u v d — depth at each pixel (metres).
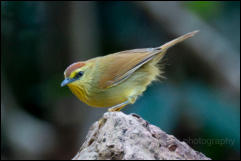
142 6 14.20
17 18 13.55
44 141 13.52
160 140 5.73
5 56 13.92
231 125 13.01
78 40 13.80
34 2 13.48
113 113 5.97
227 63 13.91
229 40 15.00
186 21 14.28
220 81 13.95
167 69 14.25
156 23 14.50
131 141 5.46
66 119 13.72
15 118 13.73
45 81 14.17
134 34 14.72
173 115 13.28
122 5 14.52
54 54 14.00
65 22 13.70
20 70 14.18
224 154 12.83
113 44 14.66
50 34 13.91
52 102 14.00
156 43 14.70
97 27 14.41
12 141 13.26
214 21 15.04
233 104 13.52
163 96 13.62
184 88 13.97
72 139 13.63
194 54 14.08
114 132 5.59
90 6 13.93
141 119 6.10
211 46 14.07
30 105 14.30
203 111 13.36
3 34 13.62
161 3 14.22
